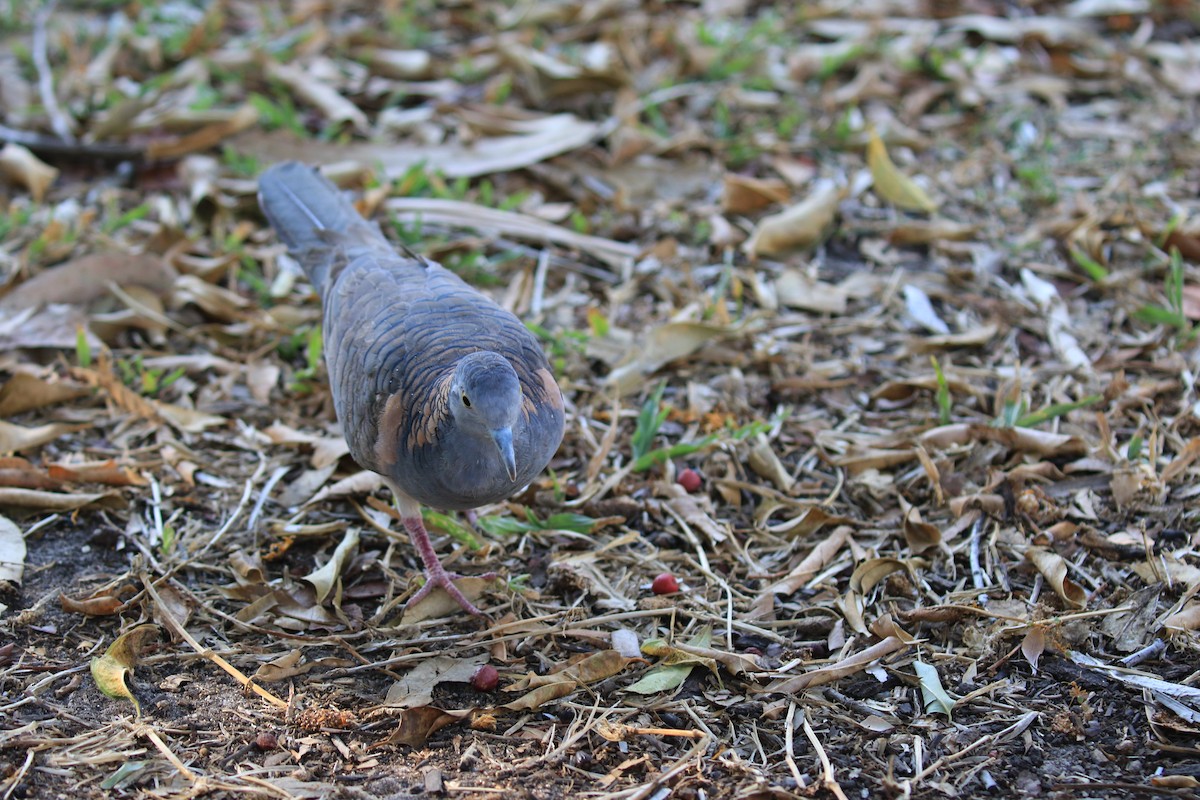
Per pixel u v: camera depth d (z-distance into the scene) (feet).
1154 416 21.06
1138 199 27.32
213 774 14.80
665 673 16.42
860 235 27.07
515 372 15.88
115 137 29.40
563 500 19.99
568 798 14.42
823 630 17.37
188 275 24.89
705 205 27.91
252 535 19.29
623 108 30.48
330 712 15.70
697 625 17.52
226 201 27.43
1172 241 25.34
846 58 32.32
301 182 21.42
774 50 33.88
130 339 23.90
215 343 23.89
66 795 14.47
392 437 16.52
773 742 15.44
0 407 21.31
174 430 21.57
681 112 31.19
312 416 22.07
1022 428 20.58
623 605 17.84
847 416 22.00
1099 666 16.31
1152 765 14.75
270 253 26.32
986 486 19.51
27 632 17.21
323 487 20.36
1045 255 25.98
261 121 30.01
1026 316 24.22
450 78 32.58
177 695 16.22
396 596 18.42
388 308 17.62
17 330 23.17
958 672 16.47
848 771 14.89
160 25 35.14
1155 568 17.72
